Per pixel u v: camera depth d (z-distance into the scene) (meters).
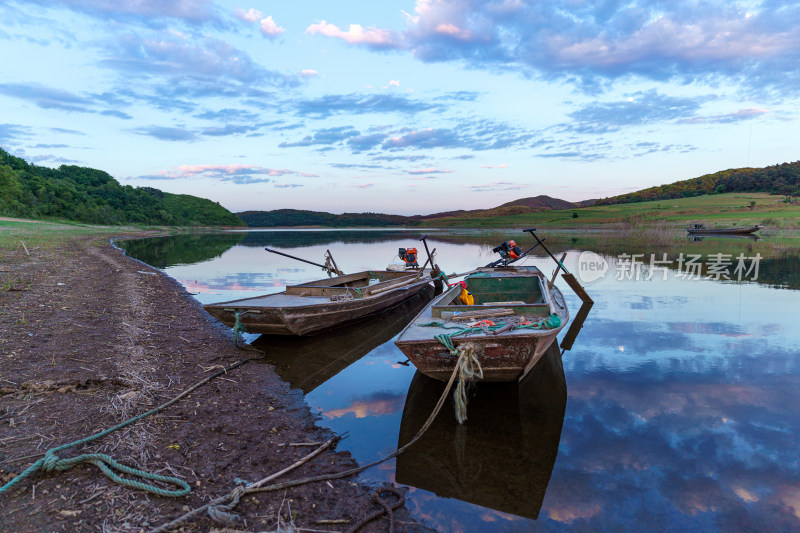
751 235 39.47
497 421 5.71
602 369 7.31
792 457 4.70
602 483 4.35
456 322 6.95
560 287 14.76
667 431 5.30
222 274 19.62
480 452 4.95
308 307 8.81
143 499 3.68
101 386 5.86
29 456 4.12
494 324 6.51
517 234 51.66
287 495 3.98
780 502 3.99
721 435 5.17
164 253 31.47
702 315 10.60
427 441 5.19
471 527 3.72
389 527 3.67
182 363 7.28
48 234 40.19
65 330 8.27
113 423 4.91
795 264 19.42
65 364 6.46
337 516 3.76
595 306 11.70
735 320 10.09
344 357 8.39
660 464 4.64
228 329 9.90
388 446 5.09
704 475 4.42
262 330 8.89
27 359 6.54
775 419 5.53
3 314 8.93
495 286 10.66
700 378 6.85
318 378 7.23
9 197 73.19
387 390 6.79
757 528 3.66
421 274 14.03
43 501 3.54
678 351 8.07
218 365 7.39
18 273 14.64
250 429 5.21
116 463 4.02
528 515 3.88
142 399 5.62
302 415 5.80
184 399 5.84
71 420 4.89
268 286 16.17
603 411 5.85
